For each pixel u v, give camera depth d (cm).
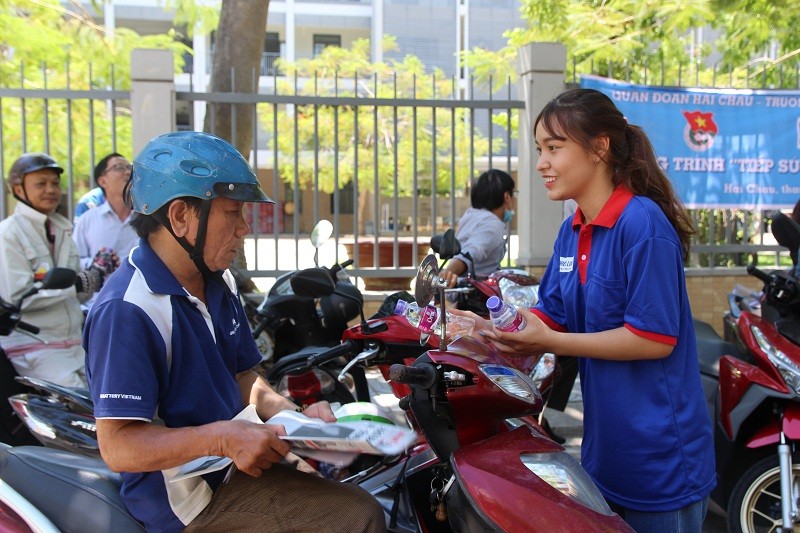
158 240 202
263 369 490
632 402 215
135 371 184
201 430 186
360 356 300
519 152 723
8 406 399
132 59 638
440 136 1392
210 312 212
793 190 750
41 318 407
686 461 213
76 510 208
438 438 219
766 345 327
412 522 234
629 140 221
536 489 189
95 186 654
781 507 322
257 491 204
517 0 2669
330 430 200
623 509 219
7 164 985
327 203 2303
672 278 208
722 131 738
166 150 198
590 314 220
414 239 691
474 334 228
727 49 1115
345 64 1525
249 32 759
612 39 1011
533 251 700
